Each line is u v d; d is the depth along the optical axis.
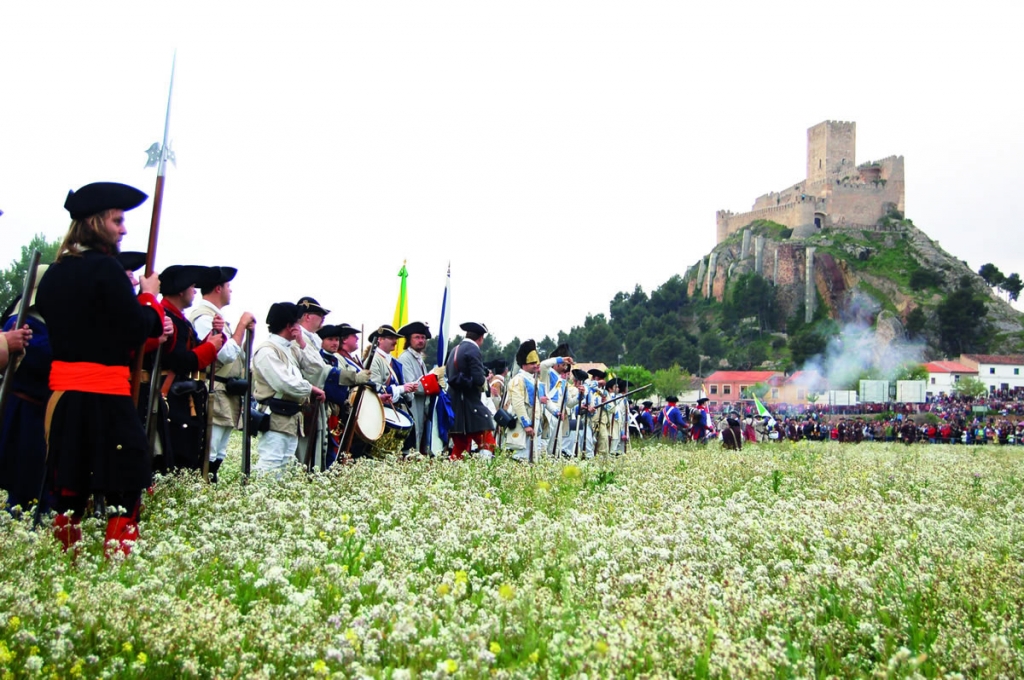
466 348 13.90
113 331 6.18
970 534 7.65
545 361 18.05
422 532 6.84
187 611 4.69
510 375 17.64
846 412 127.19
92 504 7.05
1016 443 68.44
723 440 26.00
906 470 14.44
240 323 9.75
